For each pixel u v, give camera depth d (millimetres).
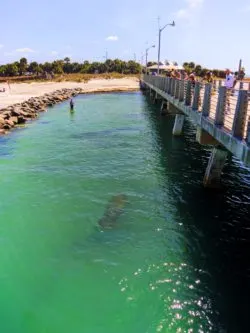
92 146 25031
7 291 9711
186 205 14477
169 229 12609
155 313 8750
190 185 16672
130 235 12273
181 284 9727
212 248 11406
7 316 8836
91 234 12422
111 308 8961
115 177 18125
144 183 17141
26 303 9258
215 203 14609
